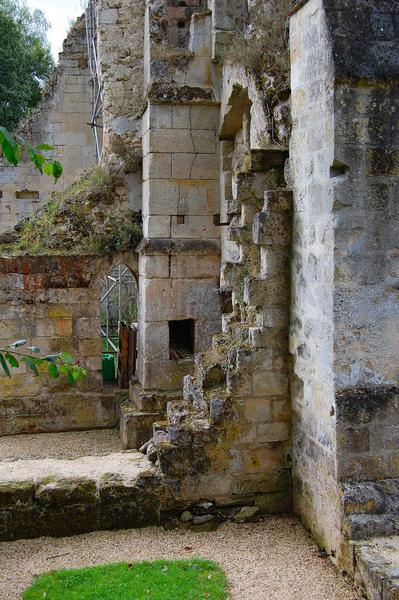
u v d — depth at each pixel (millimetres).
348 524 5855
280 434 7281
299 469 7078
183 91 11156
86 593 5703
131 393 12047
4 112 25250
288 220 7047
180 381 11555
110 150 12492
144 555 6461
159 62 11148
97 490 6941
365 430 6086
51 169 4176
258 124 8523
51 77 18922
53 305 11906
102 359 13094
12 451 11000
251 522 7148
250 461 7250
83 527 6906
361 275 6047
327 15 6027
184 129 11336
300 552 6480
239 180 7754
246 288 7148
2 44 25406
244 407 7195
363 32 6012
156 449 7395
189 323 12055
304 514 6969
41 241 12148
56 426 12086
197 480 7125
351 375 6078
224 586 5836
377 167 5992
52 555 6465
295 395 7113
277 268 7129
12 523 6762
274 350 7211
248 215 7879
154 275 11398
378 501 5934
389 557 5559
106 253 12023
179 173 11375
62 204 12336
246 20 11109
